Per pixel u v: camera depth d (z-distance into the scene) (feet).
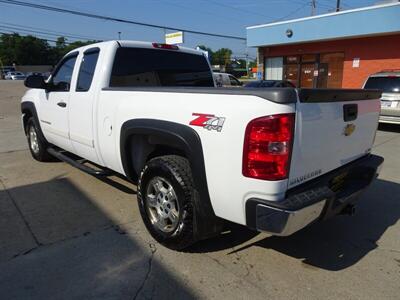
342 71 58.29
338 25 53.57
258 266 10.16
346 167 10.46
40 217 13.15
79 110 14.26
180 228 10.13
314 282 9.45
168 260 10.35
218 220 9.97
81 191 15.81
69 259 10.36
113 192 15.67
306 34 57.72
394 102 31.42
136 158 12.19
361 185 10.93
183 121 9.49
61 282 9.30
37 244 11.19
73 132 15.12
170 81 15.14
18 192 15.72
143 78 14.17
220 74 76.64
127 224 12.61
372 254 10.91
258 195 8.22
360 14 50.83
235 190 8.57
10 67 271.69
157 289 9.07
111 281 9.36
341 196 10.07
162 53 14.90
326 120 9.02
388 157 22.75
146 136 11.27
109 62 13.23
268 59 68.59
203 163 9.09
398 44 51.21
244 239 11.62
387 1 58.18
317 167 9.20
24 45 288.92
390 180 17.95
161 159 10.48
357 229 12.55
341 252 11.02
